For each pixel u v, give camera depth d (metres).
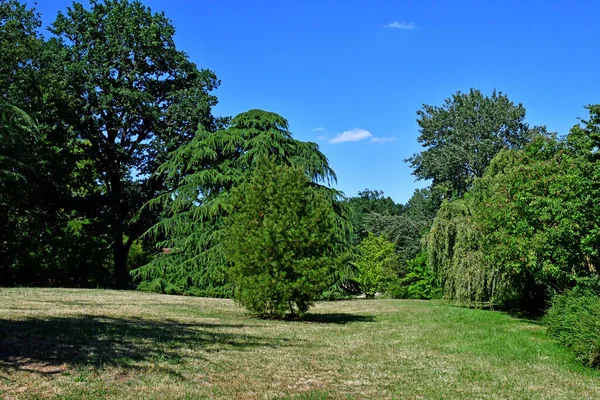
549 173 15.67
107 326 11.07
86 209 31.09
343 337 12.56
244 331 12.45
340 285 29.09
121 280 31.89
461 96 43.72
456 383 7.82
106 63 29.59
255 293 15.55
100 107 29.06
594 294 12.08
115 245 32.09
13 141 11.08
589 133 15.42
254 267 15.98
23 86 22.00
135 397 5.99
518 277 20.12
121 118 29.92
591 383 8.30
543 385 7.97
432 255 23.64
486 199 18.84
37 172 23.19
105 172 32.00
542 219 14.62
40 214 25.16
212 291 25.33
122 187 31.88
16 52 21.44
